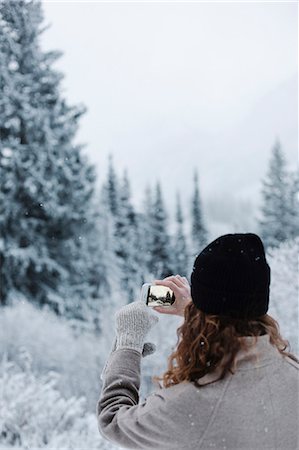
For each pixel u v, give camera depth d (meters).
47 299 21.98
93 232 23.75
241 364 1.39
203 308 1.43
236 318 1.40
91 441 5.57
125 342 1.60
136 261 29.16
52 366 11.37
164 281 1.67
